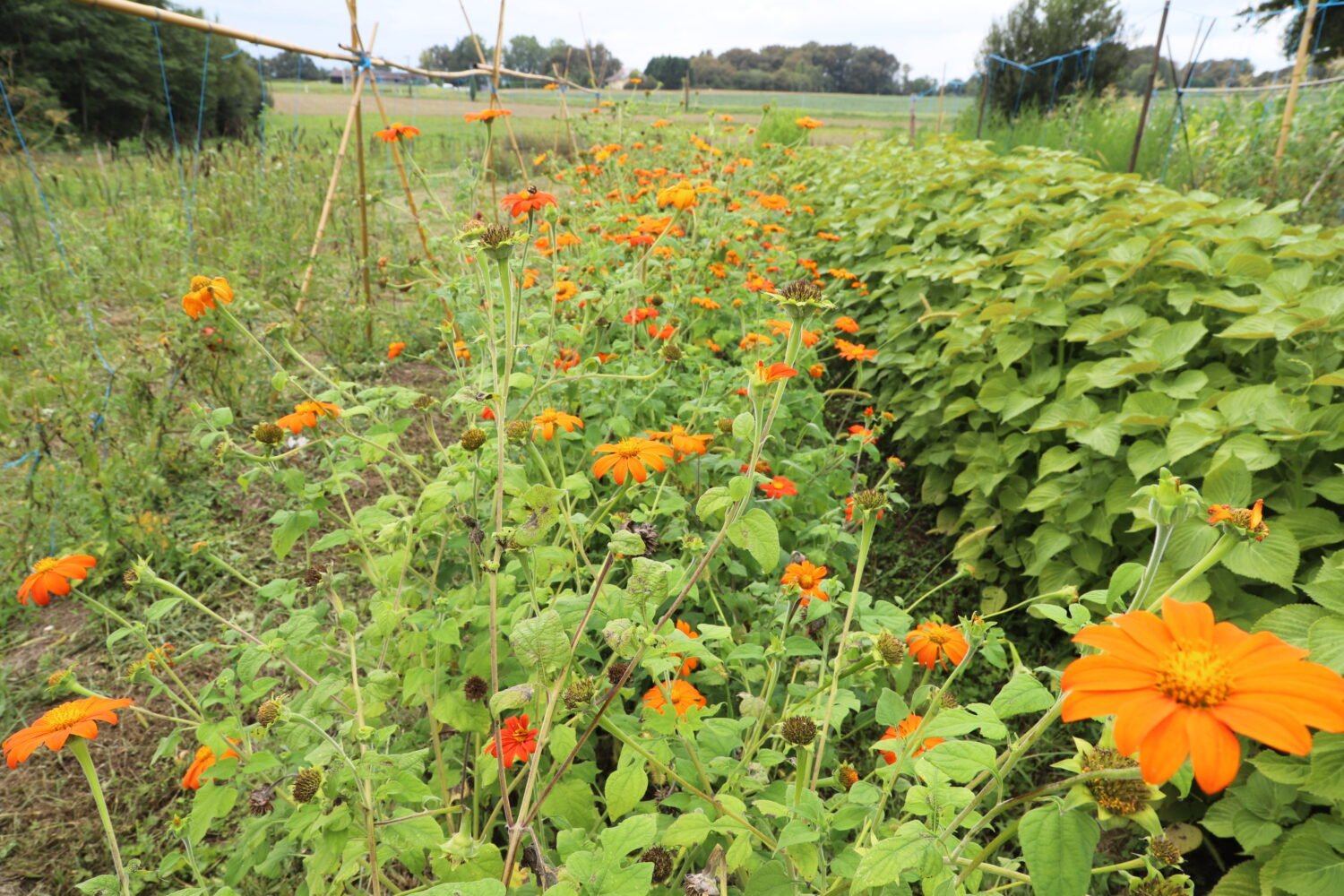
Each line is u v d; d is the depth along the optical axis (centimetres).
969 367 399
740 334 417
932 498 420
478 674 183
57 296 520
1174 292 338
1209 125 878
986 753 107
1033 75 1769
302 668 200
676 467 262
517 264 190
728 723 159
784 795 156
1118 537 307
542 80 655
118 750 252
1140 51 1761
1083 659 86
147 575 177
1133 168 786
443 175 318
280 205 707
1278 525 240
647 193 512
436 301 424
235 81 1966
